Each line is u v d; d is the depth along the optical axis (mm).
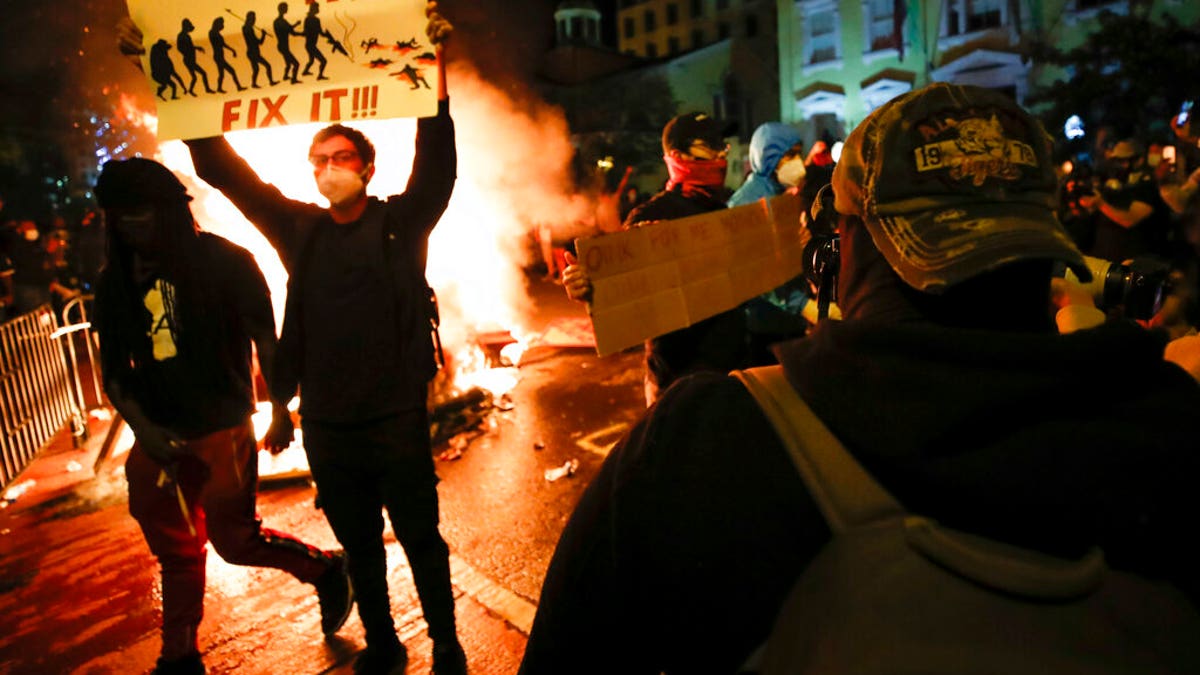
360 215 2605
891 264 849
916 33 31125
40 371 5199
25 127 19281
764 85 40344
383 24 2441
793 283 4125
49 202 20891
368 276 2549
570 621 953
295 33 2486
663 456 865
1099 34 20734
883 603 666
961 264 791
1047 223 830
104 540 4172
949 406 726
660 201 3340
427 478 2684
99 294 2566
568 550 968
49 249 11094
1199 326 1508
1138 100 19422
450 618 2758
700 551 811
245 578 3625
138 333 2555
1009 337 746
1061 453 697
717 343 3301
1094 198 5367
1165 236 5020
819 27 34094
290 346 2605
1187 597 691
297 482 4758
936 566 684
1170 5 23234
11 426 4746
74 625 3355
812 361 849
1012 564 657
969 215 825
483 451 5184
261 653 3055
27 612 3469
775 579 784
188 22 2555
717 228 3145
